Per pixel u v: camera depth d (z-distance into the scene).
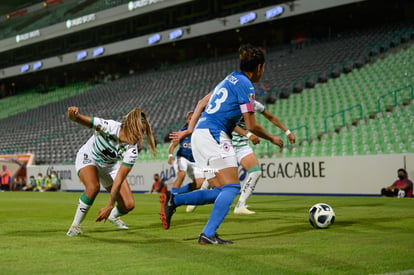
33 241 8.80
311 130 32.59
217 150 7.78
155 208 18.08
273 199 22.05
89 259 6.78
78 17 72.81
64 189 42.50
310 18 52.97
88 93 68.88
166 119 46.62
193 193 8.47
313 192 26.58
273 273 5.61
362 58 40.81
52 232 10.40
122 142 8.98
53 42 80.56
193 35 59.12
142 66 75.25
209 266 6.07
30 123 65.00
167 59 71.56
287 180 27.58
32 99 79.00
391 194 22.80
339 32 55.84
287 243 7.89
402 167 23.59
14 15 89.94
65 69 78.69
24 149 54.16
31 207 19.73
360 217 12.23
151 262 6.44
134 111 8.76
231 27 55.41
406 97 31.77
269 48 57.31
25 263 6.53
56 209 18.45
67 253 7.34
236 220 11.95
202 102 8.78
